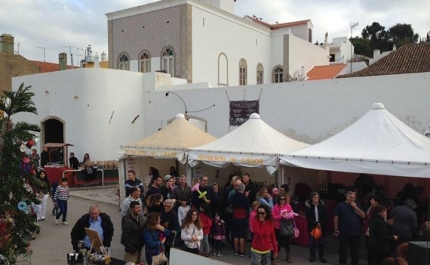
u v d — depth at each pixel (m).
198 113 19.78
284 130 16.91
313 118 16.16
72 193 17.25
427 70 18.02
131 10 29.03
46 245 9.77
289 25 40.88
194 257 5.01
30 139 5.63
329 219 10.84
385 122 10.26
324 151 10.05
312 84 16.16
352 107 15.17
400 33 77.69
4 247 5.41
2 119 5.62
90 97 20.77
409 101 13.88
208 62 28.25
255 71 34.00
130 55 29.45
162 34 27.52
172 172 13.88
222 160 11.39
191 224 7.87
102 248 6.39
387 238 7.34
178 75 26.64
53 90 22.05
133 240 6.93
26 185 5.85
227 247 9.78
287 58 35.47
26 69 35.62
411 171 8.39
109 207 14.52
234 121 18.44
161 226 7.10
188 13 26.30
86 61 32.88
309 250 9.63
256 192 10.91
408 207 7.65
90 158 20.72
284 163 10.32
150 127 22.12
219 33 29.39
